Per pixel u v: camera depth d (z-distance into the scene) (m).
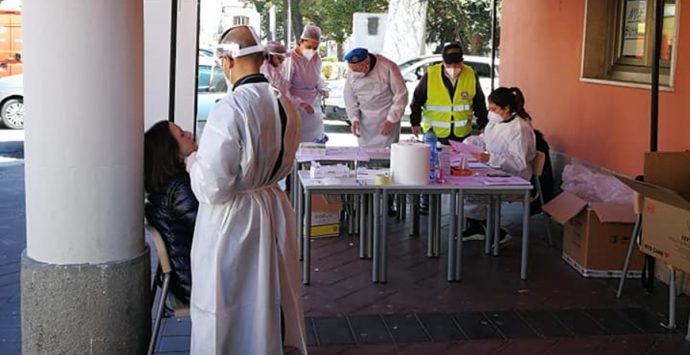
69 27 2.96
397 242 6.30
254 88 3.04
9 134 13.59
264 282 3.11
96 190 3.08
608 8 6.88
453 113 6.99
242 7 13.88
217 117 2.94
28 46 2.99
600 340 4.20
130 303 3.21
